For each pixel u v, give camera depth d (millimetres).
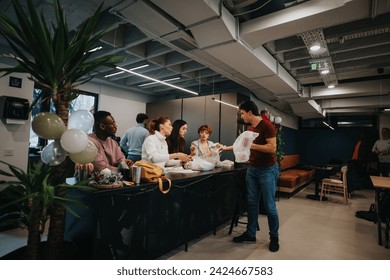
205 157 3371
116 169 1991
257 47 3359
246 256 2297
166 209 2137
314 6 2477
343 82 5949
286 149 8250
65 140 1200
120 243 1695
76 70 1348
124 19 2729
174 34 3016
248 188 2672
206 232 2723
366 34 3078
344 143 8664
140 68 5176
